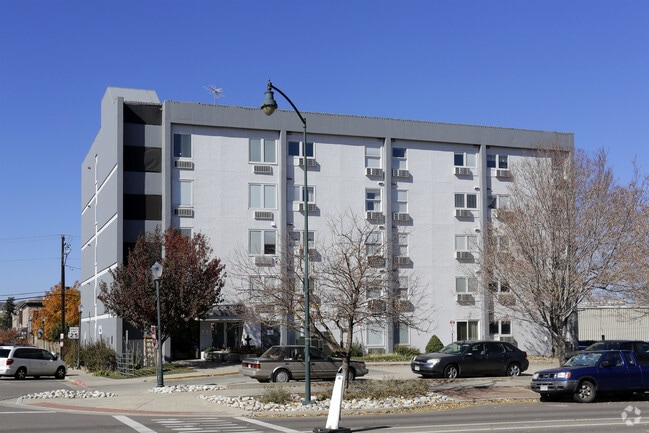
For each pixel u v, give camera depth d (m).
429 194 49.28
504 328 49.78
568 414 19.70
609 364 23.12
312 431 16.61
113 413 21.47
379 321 26.25
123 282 39.56
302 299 25.92
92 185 55.94
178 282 38.59
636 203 28.81
